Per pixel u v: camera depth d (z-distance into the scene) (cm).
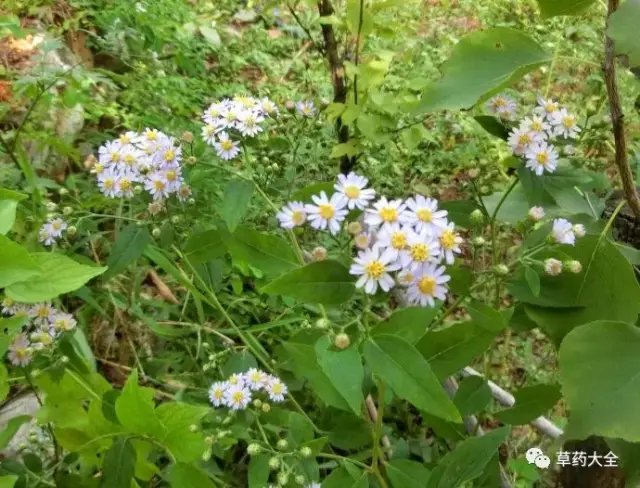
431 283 22
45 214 37
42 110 51
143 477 30
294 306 40
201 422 32
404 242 22
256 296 47
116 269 31
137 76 64
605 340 22
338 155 44
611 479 32
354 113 40
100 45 68
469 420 34
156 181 31
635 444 25
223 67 79
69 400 29
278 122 32
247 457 40
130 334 44
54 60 58
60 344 30
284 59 86
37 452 36
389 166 62
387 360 22
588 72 76
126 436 25
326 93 74
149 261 49
